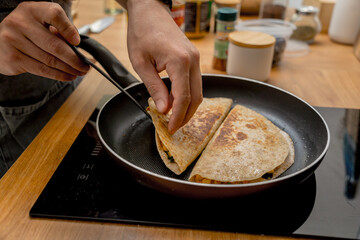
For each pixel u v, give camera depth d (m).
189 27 1.45
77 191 0.66
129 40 0.73
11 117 1.01
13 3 0.88
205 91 1.01
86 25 1.47
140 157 0.78
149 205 0.63
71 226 0.59
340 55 1.35
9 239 0.56
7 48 0.68
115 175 0.71
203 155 0.77
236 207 0.63
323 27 1.55
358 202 0.65
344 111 0.96
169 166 0.75
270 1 1.45
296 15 1.46
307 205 0.63
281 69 1.24
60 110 0.95
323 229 0.58
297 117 0.87
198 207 0.63
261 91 0.96
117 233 0.58
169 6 0.84
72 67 0.72
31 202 0.64
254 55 1.09
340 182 0.70
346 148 0.80
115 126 0.85
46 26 0.67
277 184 0.57
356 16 1.36
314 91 1.08
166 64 0.64
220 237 0.57
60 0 1.00
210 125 0.87
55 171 0.71
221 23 1.16
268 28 1.28
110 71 0.78
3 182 0.68
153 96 0.67
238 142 0.80
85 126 0.87
